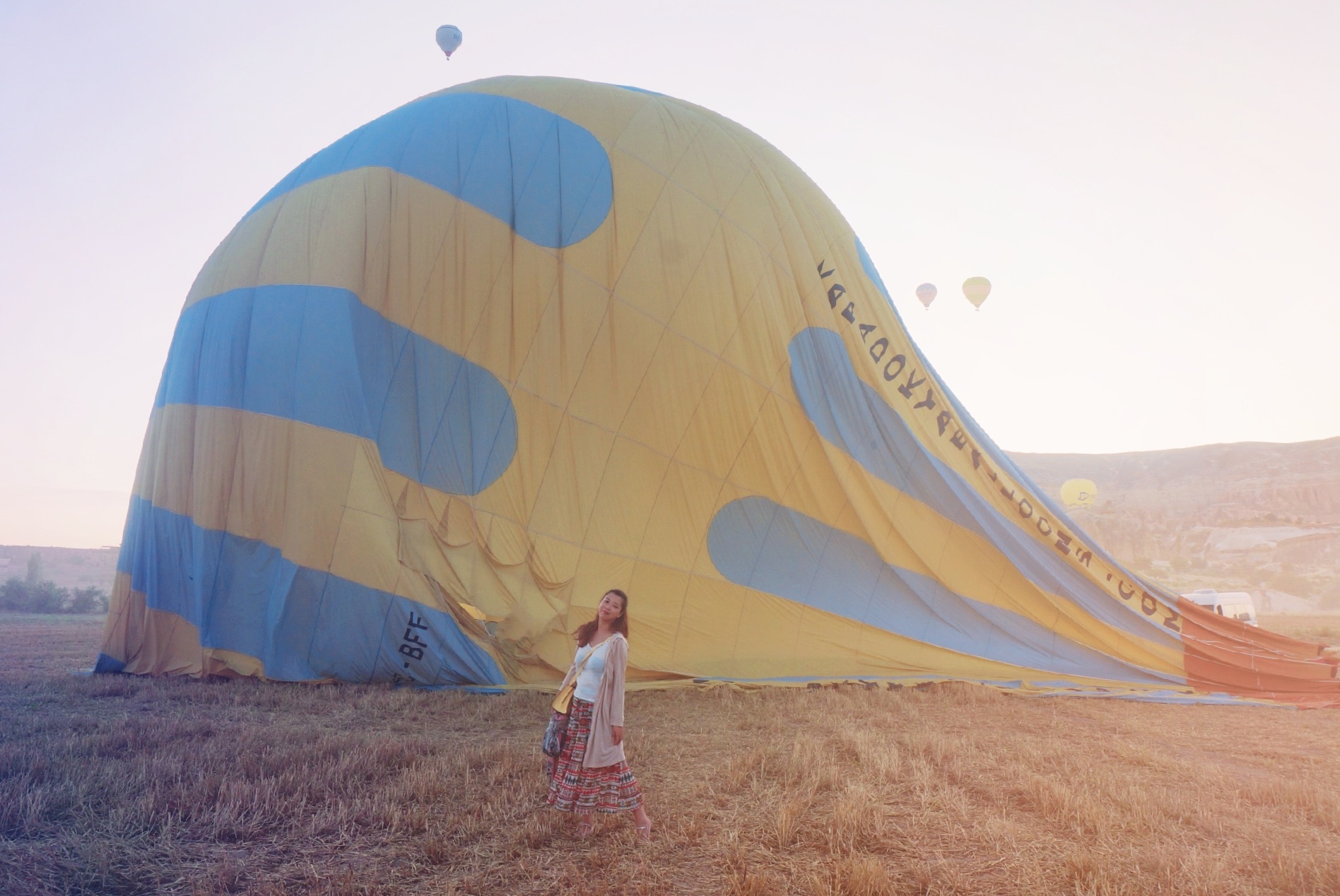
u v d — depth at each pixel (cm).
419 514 1099
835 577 1245
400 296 1162
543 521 1135
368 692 983
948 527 1307
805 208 1391
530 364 1169
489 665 1052
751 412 1225
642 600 1147
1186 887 402
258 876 419
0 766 593
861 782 596
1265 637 1323
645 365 1192
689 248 1241
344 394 1098
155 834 475
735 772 611
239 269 1224
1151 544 10062
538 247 1198
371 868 432
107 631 1176
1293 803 568
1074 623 1297
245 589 1077
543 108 1310
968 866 435
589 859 445
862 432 1298
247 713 862
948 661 1238
